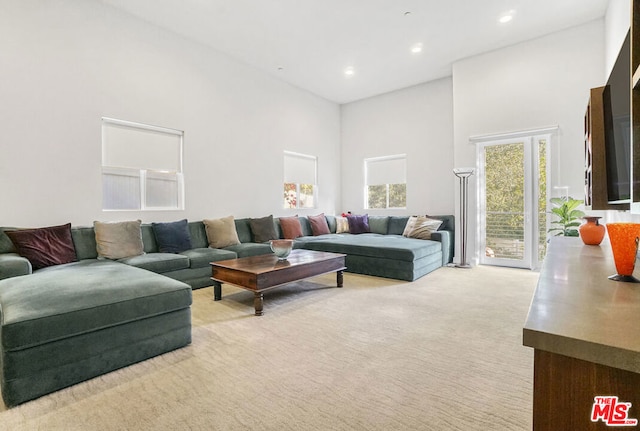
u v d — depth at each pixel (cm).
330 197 729
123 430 145
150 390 176
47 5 345
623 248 110
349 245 480
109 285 218
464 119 538
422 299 344
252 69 557
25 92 333
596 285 104
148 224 416
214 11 400
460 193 545
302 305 324
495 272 479
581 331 62
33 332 167
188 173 470
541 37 468
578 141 446
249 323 275
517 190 501
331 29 442
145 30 421
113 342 197
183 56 462
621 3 326
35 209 340
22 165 332
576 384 61
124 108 404
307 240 541
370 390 175
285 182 633
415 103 643
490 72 511
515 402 163
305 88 658
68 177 361
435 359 210
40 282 224
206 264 397
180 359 212
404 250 427
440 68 567
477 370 195
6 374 161
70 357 181
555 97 460
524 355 214
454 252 559
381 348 226
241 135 541
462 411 156
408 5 390
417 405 161
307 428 146
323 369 198
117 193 406
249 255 449
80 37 368
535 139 483
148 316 212
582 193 444
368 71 577
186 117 466
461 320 280
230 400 167
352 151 739
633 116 110
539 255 489
